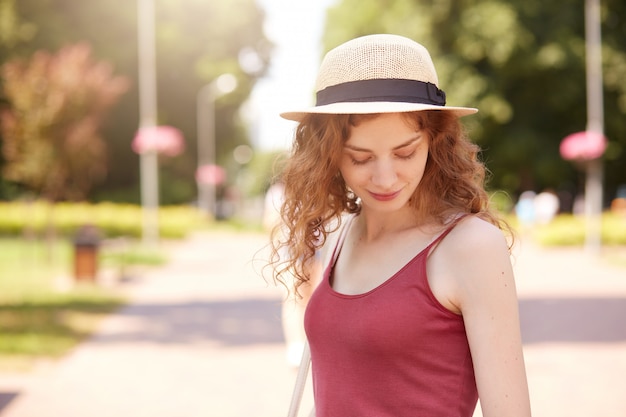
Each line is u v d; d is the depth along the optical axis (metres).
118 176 46.75
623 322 10.52
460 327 1.83
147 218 26.95
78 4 40.97
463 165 2.01
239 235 37.94
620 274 17.64
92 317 11.66
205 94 49.72
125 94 43.06
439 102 1.92
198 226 42.31
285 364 8.24
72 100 19.53
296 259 2.26
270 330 10.46
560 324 10.41
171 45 46.62
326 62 1.96
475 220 1.85
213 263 21.89
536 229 30.17
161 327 10.77
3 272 18.50
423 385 1.83
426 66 1.91
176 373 7.90
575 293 13.85
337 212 2.21
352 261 2.03
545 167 34.38
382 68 1.87
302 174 2.09
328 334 1.93
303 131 2.15
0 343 9.38
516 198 37.72
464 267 1.80
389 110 1.81
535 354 8.48
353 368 1.89
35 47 35.91
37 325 10.77
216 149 55.97
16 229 32.41
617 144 35.47
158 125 49.09
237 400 6.76
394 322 1.83
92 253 16.27
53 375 7.88
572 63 33.00
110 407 6.60
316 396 2.02
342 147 1.94
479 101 32.97
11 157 20.02
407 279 1.85
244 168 78.12
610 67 33.19
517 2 32.94
